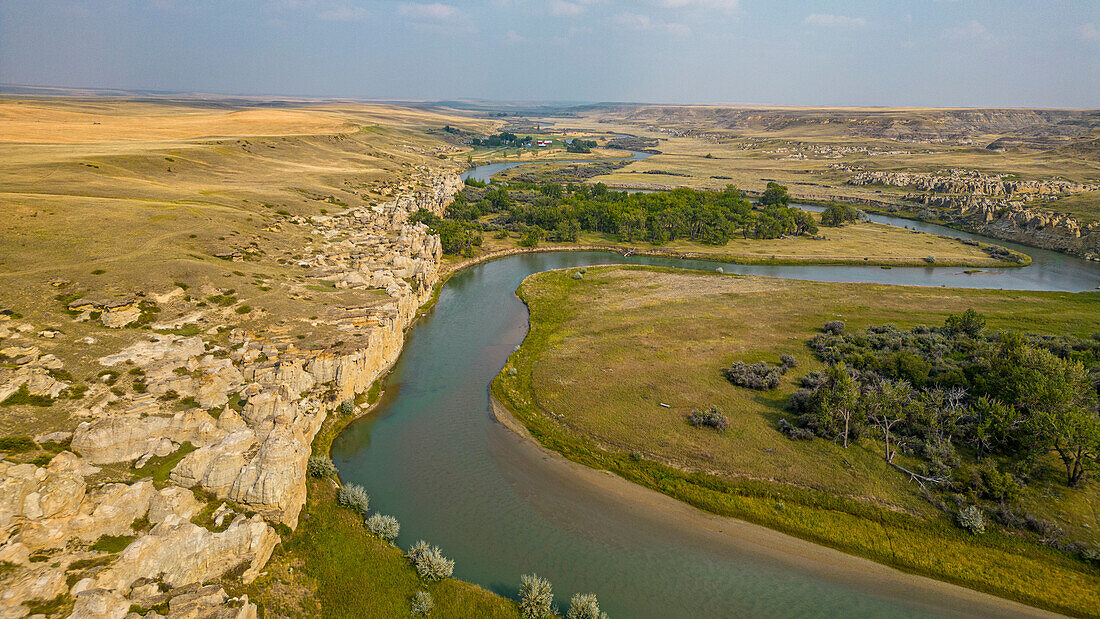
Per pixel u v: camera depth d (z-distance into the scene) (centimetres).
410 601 4194
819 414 6381
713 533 5138
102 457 4497
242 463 4612
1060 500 5253
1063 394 5781
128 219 9150
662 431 6500
